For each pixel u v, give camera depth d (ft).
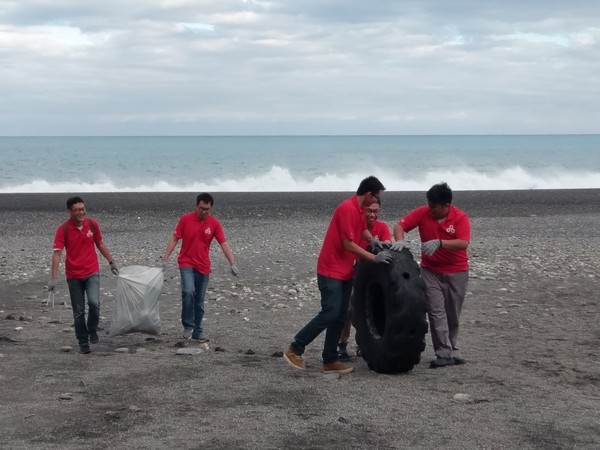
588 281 52.19
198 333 34.63
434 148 418.31
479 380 27.84
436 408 24.38
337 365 29.14
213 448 20.75
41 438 21.57
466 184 175.94
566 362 30.53
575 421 23.06
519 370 29.27
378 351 28.60
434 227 30.14
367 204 28.86
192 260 34.91
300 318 40.50
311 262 60.75
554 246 71.51
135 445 20.97
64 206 112.57
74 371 29.17
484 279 52.65
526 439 21.49
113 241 74.79
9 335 36.11
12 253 66.80
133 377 28.27
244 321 39.73
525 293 47.55
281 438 21.56
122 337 35.76
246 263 60.29
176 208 109.50
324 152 345.31
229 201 120.98
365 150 378.53
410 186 170.50
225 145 503.61
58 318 40.50
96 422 22.98
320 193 139.95
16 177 188.34
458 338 35.32
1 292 48.24
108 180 181.16
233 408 24.43
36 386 26.99
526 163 246.47
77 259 32.58
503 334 36.11
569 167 224.12
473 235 80.69
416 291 28.02
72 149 403.75
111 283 51.60
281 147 440.86
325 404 24.89
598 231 84.84
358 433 21.99
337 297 28.53
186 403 24.98
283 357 31.27
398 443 21.17
